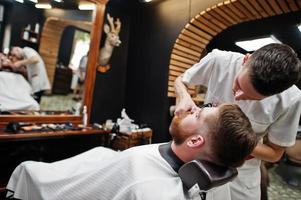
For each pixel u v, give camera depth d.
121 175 0.79
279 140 1.01
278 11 1.96
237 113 0.70
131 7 2.77
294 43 3.83
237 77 0.79
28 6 1.99
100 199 0.82
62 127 2.03
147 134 2.47
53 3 2.10
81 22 2.25
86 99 2.35
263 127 1.03
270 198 2.80
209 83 1.16
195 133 0.72
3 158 1.80
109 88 2.68
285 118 0.98
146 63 2.65
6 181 1.75
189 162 0.71
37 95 2.12
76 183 0.90
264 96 0.73
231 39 3.85
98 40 2.35
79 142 2.28
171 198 0.68
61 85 2.23
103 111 2.65
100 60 2.48
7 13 1.90
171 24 2.43
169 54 2.43
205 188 0.66
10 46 1.94
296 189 3.10
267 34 3.50
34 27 2.04
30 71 2.06
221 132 0.67
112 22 2.51
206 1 2.13
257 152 0.96
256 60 0.71
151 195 0.68
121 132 2.36
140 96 2.71
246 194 1.13
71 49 2.23
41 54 2.10
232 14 2.08
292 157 3.41
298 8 1.87
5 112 1.92
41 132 1.82
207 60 1.16
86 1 2.24
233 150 0.66
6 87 1.95
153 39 2.60
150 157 0.79
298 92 0.97
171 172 0.76
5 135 1.62
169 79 2.40
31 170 1.03
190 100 1.00
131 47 2.81
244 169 1.08
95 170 0.89
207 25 2.30
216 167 0.70
